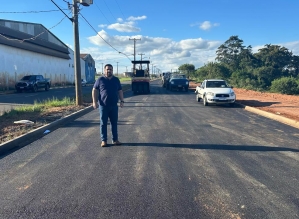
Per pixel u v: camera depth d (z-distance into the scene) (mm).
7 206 3918
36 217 3619
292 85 30781
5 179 4922
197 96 19797
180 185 4625
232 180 4844
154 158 6098
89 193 4320
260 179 4895
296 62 79125
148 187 4539
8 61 33500
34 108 13148
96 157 6188
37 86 31141
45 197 4191
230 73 56406
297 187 4559
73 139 7926
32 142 7582
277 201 4055
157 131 9016
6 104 17156
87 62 70250
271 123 10688
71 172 5246
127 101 19891
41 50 42625
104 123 7074
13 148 6992
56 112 12609
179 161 5891
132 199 4113
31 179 4910
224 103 17078
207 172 5238
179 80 32656
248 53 81312
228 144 7336
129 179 4887
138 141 7637
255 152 6590
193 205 3928
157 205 3926
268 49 80875
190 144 7316
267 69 58938
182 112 13938
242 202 4020
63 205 3934
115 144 7234
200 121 11094
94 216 3633
